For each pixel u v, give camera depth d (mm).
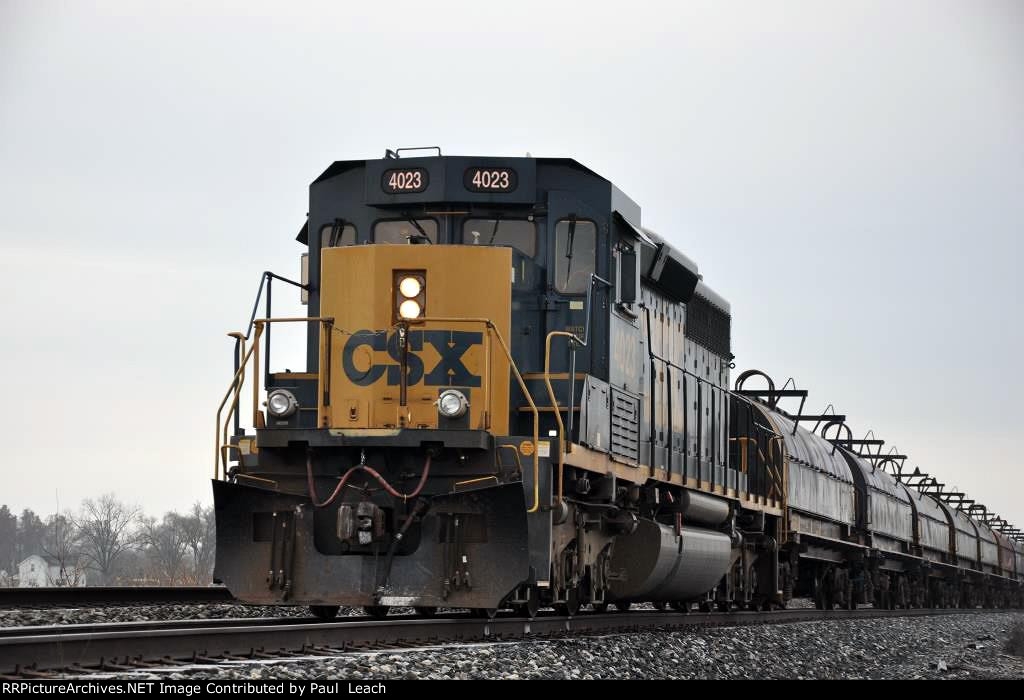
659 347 32625
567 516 24969
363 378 23594
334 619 25359
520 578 21750
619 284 27766
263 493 22844
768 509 41406
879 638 35844
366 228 26219
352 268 24078
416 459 22688
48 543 100500
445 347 23672
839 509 52906
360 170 26500
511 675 17766
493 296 24188
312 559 22562
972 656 34281
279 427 23625
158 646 16266
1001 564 99750
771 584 41500
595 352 26328
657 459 30906
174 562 110375
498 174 25812
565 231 25938
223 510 22938
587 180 26422
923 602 71125
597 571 27453
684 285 34438
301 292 26453
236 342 24062
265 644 17891
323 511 22719
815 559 49781
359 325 23828
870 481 59250
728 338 41656
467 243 25844
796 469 45750
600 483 26406
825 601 51438
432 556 22250
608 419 26641
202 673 15117
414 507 22312
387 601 22203
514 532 21938
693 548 30969
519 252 25375
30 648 14570
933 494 94062
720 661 23781
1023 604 114375
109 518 91812
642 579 28078
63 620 25312
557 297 25734
